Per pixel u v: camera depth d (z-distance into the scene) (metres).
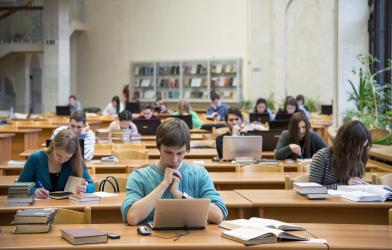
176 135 3.72
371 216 4.70
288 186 5.48
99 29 23.16
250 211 4.73
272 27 20.59
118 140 10.16
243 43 21.14
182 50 22.05
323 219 4.70
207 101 21.52
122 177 5.59
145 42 22.56
